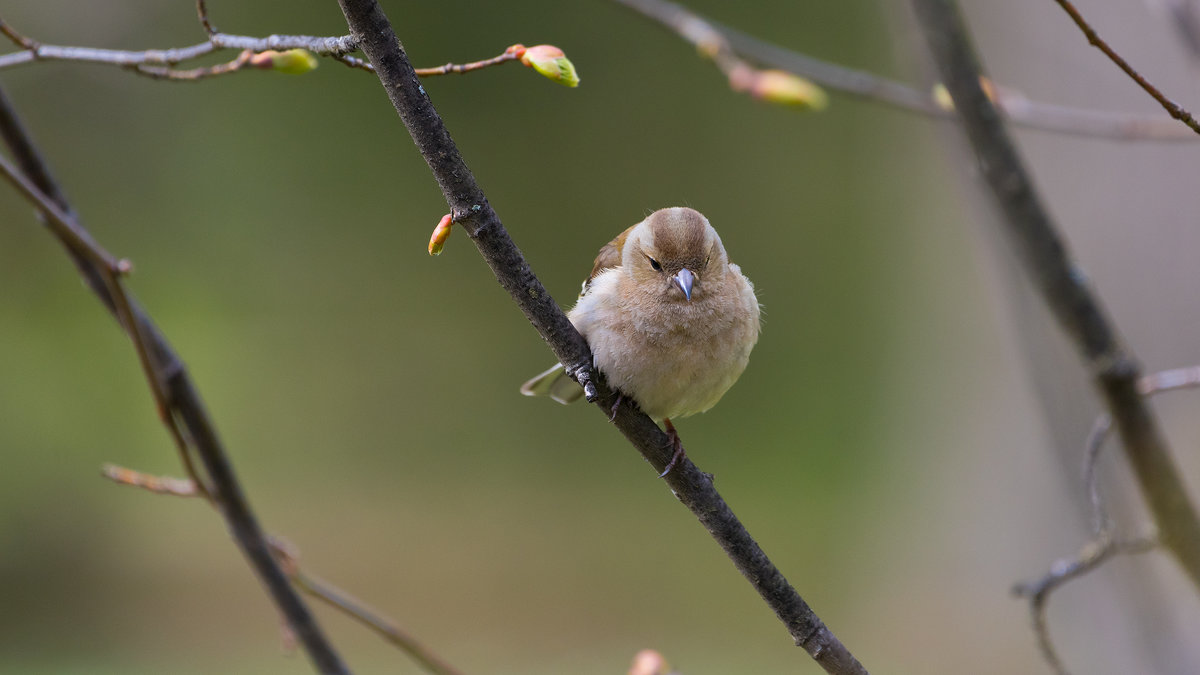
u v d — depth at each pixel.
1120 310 8.17
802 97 6.26
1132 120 6.11
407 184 18.52
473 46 18.27
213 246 17.72
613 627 14.20
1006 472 12.27
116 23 15.34
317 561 16.14
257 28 16.94
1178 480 4.37
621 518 17.27
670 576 15.56
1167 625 5.18
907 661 13.09
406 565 16.03
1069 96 8.42
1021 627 12.23
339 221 18.38
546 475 18.39
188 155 17.33
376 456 18.17
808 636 3.89
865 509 15.73
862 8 17.41
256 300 18.02
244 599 15.09
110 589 15.32
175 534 16.34
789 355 18.61
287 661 13.06
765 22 17.92
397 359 18.53
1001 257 5.47
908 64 6.62
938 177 14.11
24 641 13.80
